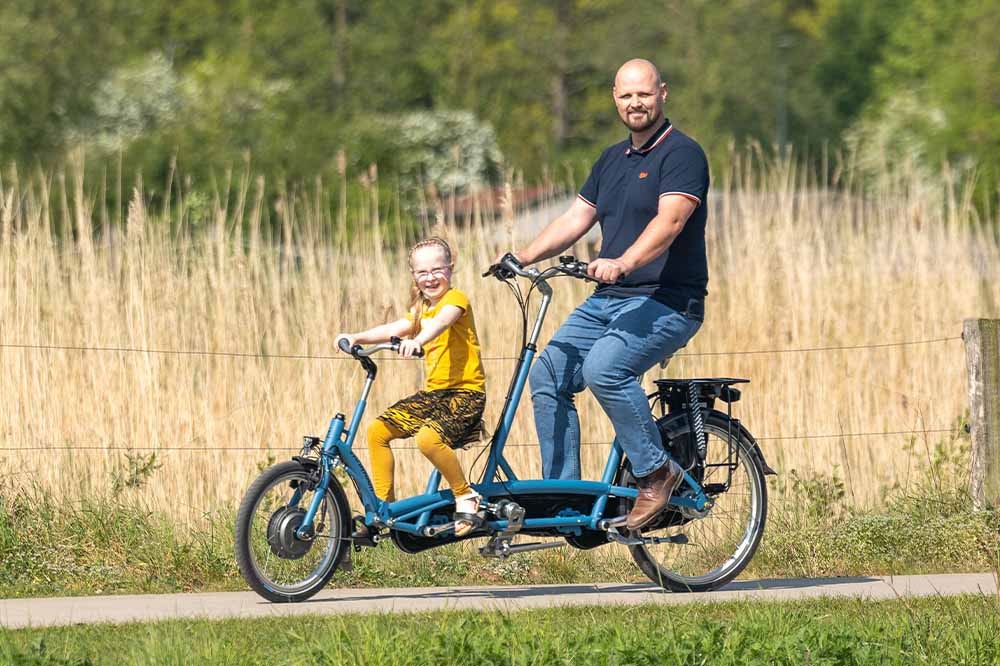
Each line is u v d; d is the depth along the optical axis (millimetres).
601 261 19344
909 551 23906
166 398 28000
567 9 159125
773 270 31734
